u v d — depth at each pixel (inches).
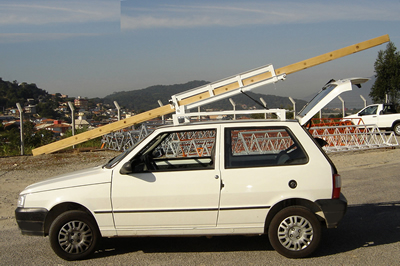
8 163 515.5
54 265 179.9
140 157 201.9
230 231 182.4
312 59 266.4
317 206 181.6
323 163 183.6
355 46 265.1
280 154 189.6
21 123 596.1
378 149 593.6
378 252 188.2
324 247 198.4
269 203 180.4
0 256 193.5
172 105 272.8
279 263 175.9
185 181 181.3
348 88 223.6
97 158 549.0
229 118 245.0
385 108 801.6
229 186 180.1
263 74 266.1
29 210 184.7
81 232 184.5
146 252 196.2
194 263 178.2
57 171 450.0
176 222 182.1
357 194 317.4
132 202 182.1
